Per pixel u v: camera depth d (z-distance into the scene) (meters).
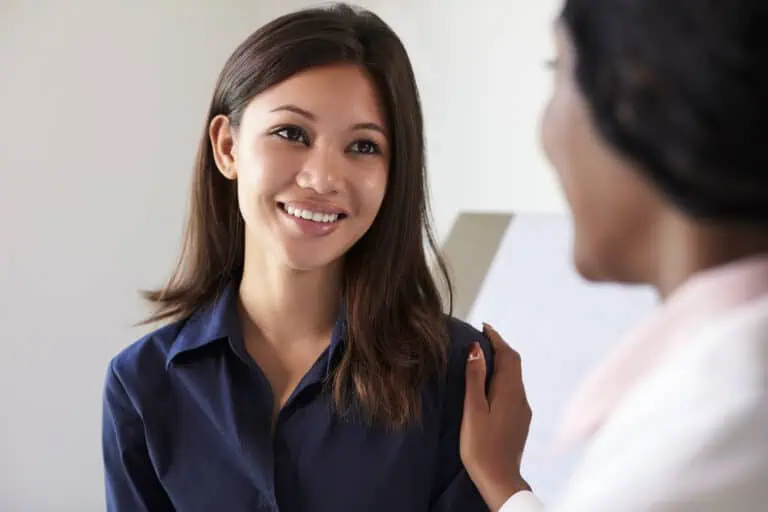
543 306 1.52
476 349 1.01
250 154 0.90
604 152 0.39
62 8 1.72
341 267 1.00
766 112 0.33
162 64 1.90
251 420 0.95
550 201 1.63
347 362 0.96
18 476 1.77
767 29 0.33
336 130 0.89
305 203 0.89
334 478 0.94
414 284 1.03
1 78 1.65
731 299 0.38
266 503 0.92
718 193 0.35
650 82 0.34
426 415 0.98
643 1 0.34
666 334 0.40
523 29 1.65
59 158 1.75
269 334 1.00
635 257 0.41
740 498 0.34
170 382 0.99
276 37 0.90
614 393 0.42
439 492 0.98
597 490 0.37
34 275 1.74
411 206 0.99
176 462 0.96
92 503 1.88
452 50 1.78
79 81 1.76
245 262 1.02
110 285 1.87
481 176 1.75
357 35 0.91
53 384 1.80
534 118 1.65
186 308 1.05
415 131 0.97
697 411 0.36
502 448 0.94
